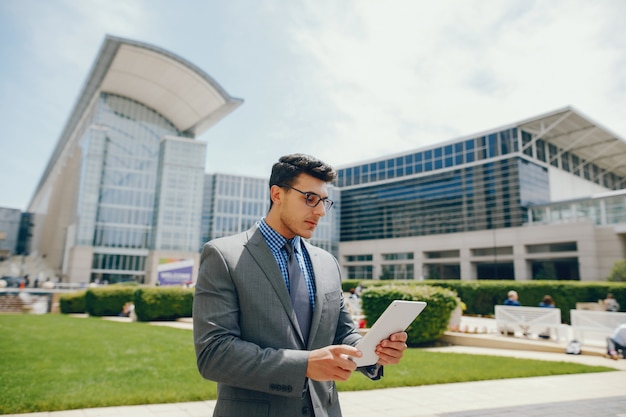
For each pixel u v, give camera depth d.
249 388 1.26
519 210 42.69
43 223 83.50
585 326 9.88
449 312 10.36
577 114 41.91
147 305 16.14
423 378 5.68
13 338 9.71
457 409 4.20
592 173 55.75
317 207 1.59
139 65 52.41
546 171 47.16
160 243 54.22
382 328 1.33
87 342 9.11
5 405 3.93
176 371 5.90
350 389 5.12
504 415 3.96
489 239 44.47
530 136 46.62
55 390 4.57
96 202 53.34
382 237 55.91
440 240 49.22
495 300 19.97
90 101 60.91
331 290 1.65
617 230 35.81
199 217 57.09
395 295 10.31
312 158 1.61
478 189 47.03
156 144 60.66
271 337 1.40
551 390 5.17
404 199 54.62
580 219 39.38
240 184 62.28
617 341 8.37
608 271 35.97
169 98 58.66
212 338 1.32
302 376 1.21
